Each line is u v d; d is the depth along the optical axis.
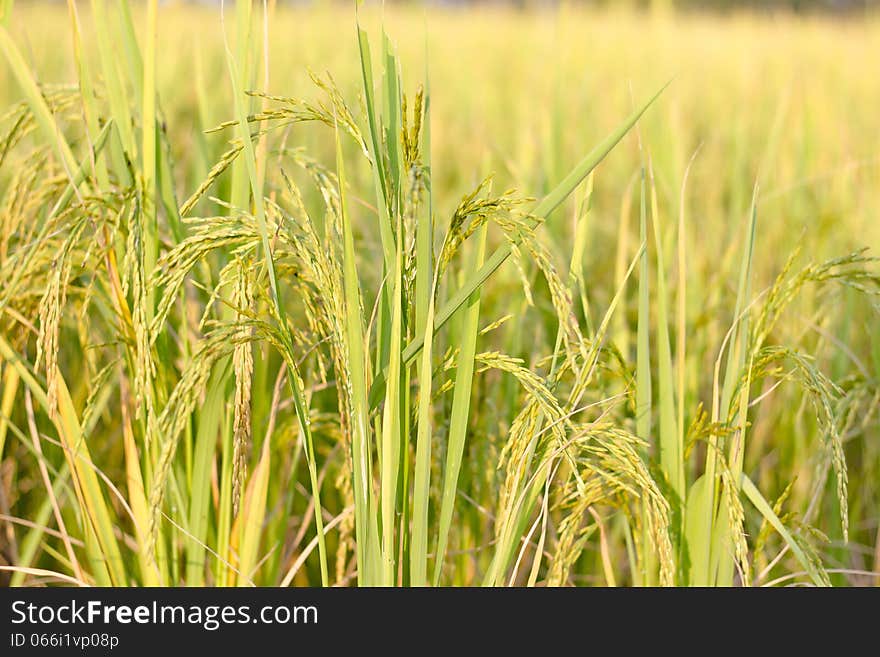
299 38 5.18
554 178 2.89
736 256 3.29
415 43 7.74
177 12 4.83
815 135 4.27
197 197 1.53
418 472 1.55
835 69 6.63
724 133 5.00
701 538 1.80
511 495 1.64
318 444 2.54
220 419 1.87
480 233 1.67
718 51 7.90
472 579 2.24
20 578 2.05
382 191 1.52
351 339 1.51
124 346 1.82
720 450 1.72
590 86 5.05
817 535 1.83
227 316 1.86
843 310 2.89
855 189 3.65
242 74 1.79
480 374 2.20
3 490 2.27
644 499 1.70
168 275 1.48
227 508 1.82
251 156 1.48
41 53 4.52
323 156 4.11
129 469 1.79
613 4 7.50
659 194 3.46
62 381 1.72
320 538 1.61
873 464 2.95
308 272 1.67
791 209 3.70
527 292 1.50
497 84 6.95
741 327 1.77
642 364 1.79
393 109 1.56
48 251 1.83
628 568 2.54
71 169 1.73
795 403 2.76
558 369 1.75
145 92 1.75
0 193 2.64
